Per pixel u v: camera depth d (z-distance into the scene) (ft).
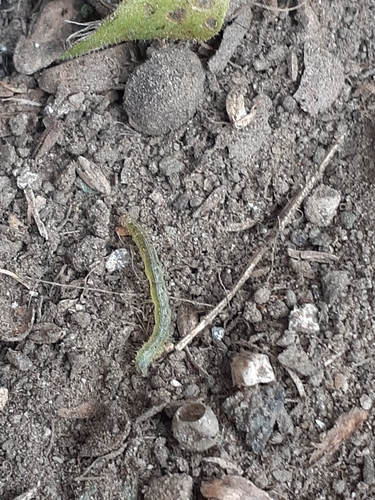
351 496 0.31
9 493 0.31
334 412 0.32
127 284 0.34
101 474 0.31
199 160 0.35
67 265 0.34
